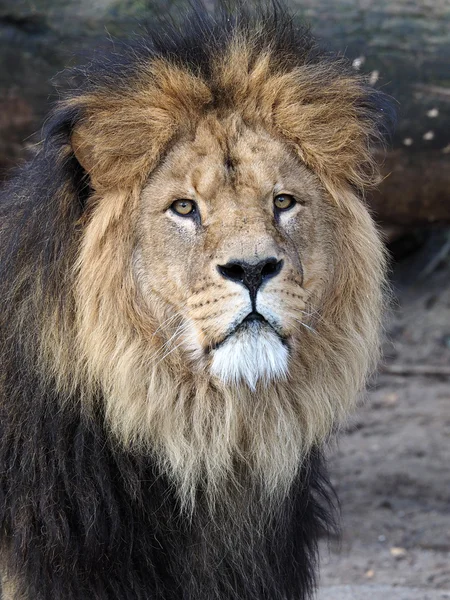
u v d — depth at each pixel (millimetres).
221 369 6445
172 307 6684
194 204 6641
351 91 7211
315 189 6949
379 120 7457
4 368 6898
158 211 6684
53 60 11555
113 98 6793
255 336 6395
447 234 19359
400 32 11664
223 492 6844
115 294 6688
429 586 9984
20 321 6734
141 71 6840
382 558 10688
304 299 6664
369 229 7199
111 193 6750
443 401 15180
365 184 7359
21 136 11805
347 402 7094
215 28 7090
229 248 6367
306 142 6918
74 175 6809
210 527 6859
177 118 6742
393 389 15719
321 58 7250
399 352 16875
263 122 6844
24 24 11531
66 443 6672
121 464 6676
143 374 6691
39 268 6676
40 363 6641
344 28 11656
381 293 7262
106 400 6637
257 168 6660
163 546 6840
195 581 6883
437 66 11609
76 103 6812
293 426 6895
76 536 6680
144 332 6723
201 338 6527
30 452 6695
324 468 8086
